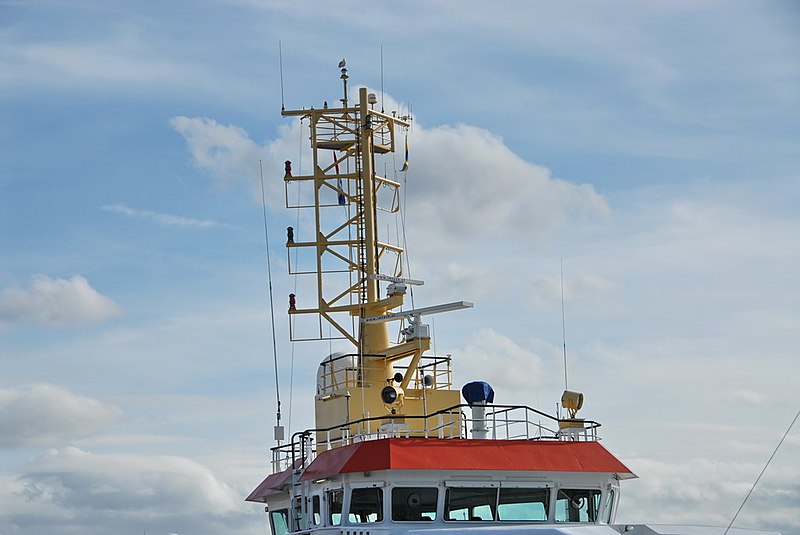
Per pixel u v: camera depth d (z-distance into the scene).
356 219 48.19
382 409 43.22
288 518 44.34
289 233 48.34
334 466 37.72
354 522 37.25
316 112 48.81
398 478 36.50
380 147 48.97
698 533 35.50
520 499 37.44
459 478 36.84
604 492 38.31
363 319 45.94
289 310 47.97
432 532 34.53
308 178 48.72
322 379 45.38
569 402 40.06
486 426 39.03
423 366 44.59
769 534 35.81
